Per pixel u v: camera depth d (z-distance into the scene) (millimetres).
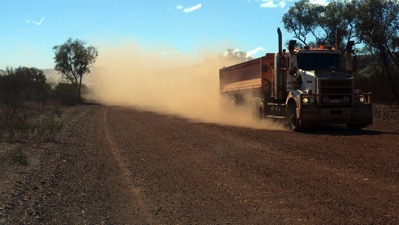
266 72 22234
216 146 14234
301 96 17859
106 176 10102
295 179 9297
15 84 24531
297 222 6543
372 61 36562
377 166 10344
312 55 19375
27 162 11758
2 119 21359
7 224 6598
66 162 11953
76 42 60531
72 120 26172
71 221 6781
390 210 6984
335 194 8023
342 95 17938
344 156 11828
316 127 20250
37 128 18750
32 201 7941
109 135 17984
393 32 31938
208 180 9461
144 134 18078
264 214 6977
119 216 7035
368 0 32500
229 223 6582
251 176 9727
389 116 24922
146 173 10328
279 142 14852
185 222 6676
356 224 6355
